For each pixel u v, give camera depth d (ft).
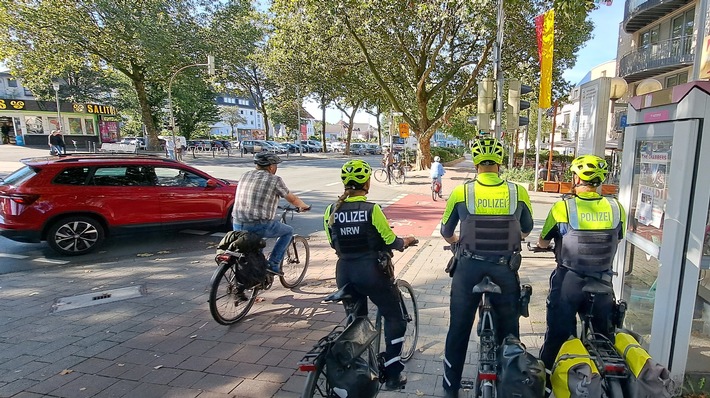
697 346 11.08
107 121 123.34
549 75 42.24
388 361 9.95
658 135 9.89
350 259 9.70
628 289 11.66
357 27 63.36
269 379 11.16
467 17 51.26
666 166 9.68
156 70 91.35
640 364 7.38
